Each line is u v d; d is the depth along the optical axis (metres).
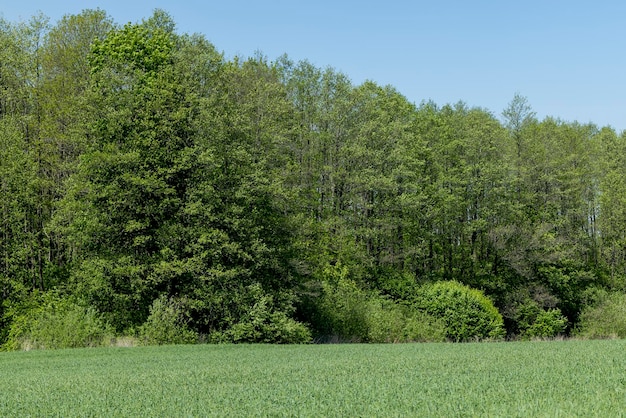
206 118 37.53
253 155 40.25
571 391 9.72
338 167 49.50
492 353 20.17
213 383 13.68
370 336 41.78
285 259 40.66
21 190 38.72
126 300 36.03
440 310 45.44
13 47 42.25
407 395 10.18
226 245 35.81
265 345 30.84
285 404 9.98
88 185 35.88
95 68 40.47
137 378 15.45
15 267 38.34
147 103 37.59
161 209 36.88
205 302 35.81
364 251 48.34
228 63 44.66
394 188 48.03
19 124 42.69
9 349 31.86
